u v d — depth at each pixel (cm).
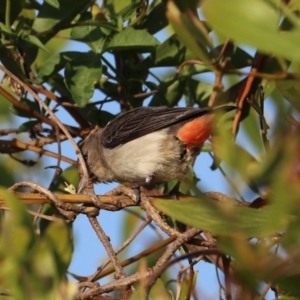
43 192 756
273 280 382
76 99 903
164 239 902
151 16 1008
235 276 412
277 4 465
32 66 1100
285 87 526
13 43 952
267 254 385
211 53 572
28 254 439
